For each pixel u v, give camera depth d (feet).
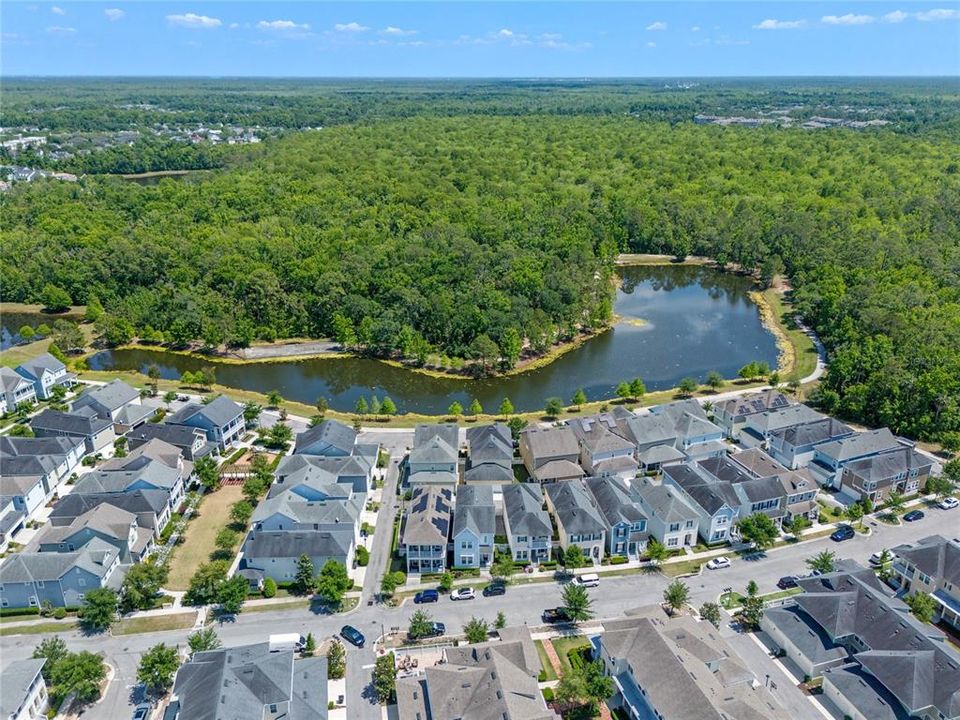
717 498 365.20
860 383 512.22
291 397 570.05
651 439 441.27
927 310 611.47
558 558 353.10
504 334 620.90
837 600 295.69
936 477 408.67
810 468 423.64
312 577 329.31
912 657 262.47
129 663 287.48
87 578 318.65
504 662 261.85
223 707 235.40
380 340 642.22
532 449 423.23
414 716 249.14
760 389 558.97
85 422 460.96
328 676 279.28
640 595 328.08
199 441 449.48
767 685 275.80
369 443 471.21
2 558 352.69
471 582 338.54
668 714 239.50
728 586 333.01
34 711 258.98
